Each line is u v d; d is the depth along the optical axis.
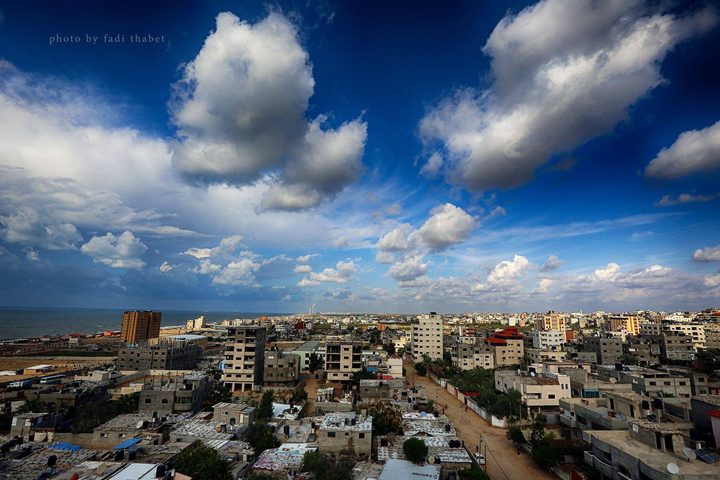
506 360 169.38
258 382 136.62
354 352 141.38
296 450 68.31
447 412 109.00
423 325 190.00
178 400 96.81
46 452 64.06
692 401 67.00
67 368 180.62
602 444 55.72
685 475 42.09
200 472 55.62
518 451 79.44
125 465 56.56
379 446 71.56
